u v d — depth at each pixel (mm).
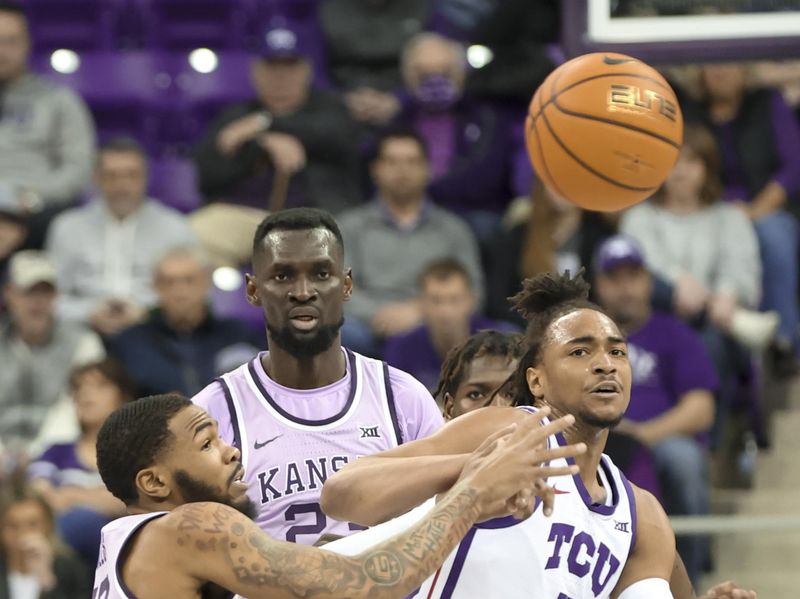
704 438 16047
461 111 20234
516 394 8727
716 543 14805
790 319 18375
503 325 16734
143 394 16547
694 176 17781
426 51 20172
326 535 8867
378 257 18219
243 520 7688
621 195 9797
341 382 9352
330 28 22531
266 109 20344
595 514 8328
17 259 17594
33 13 24297
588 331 8164
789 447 18109
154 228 18922
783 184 18984
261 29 24359
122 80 23578
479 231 19234
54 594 14492
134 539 7832
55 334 17469
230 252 19219
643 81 9797
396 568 7430
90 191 21312
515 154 19984
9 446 16031
